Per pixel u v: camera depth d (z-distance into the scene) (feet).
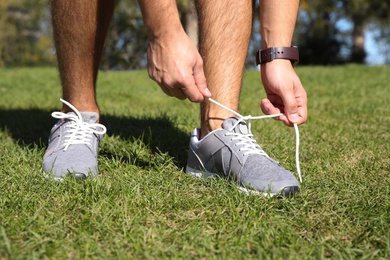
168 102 13.33
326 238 4.01
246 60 5.89
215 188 5.21
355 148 7.38
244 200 4.87
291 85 5.08
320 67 29.04
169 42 4.35
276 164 5.30
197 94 4.52
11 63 51.96
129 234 3.92
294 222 4.34
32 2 50.80
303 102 5.18
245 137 5.48
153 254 3.66
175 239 3.90
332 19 57.77
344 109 11.93
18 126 9.15
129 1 32.86
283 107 5.32
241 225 4.20
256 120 9.78
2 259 3.49
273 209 4.64
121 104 12.88
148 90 16.57
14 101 13.70
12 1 50.34
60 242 3.79
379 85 18.26
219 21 5.58
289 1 5.23
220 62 5.63
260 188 5.04
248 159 5.28
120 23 32.68
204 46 5.66
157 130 8.54
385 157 6.84
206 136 5.60
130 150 6.75
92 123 6.08
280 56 5.11
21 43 52.16
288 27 5.22
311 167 6.20
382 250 3.79
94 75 6.17
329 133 8.75
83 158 5.56
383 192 5.16
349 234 4.15
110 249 3.77
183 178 5.61
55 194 4.87
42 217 4.27
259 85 17.90
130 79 20.92
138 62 33.99
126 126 8.92
